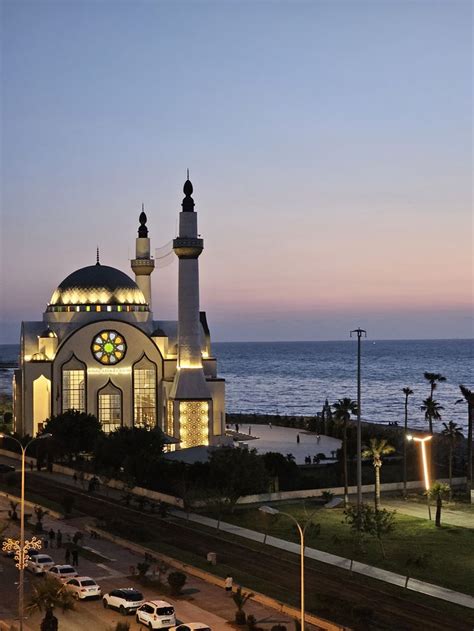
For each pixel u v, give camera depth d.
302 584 55.53
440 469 134.62
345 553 82.06
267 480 107.25
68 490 116.81
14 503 102.12
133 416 158.75
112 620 62.09
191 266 148.00
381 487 116.81
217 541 86.88
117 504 107.31
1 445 155.38
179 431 145.75
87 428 136.75
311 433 183.38
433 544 85.94
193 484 104.62
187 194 148.00
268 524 94.00
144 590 69.62
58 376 156.12
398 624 60.66
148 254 175.38
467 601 67.06
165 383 157.00
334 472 129.12
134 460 115.38
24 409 157.38
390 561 79.25
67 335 157.62
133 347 159.12
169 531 91.50
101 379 157.62
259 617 62.56
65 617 62.84
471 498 109.31
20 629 58.53
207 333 166.38
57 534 87.12
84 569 76.06
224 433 153.50
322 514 100.81
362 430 167.75
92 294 164.75
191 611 64.00
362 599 67.06
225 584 69.69
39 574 74.25
